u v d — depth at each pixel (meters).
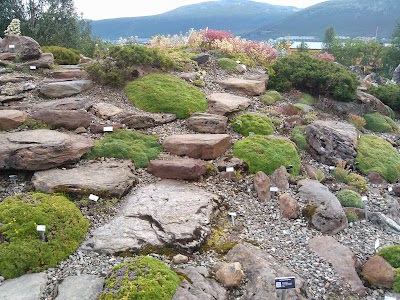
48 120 9.55
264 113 11.88
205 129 10.34
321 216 7.80
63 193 7.61
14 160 7.98
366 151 10.84
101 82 12.07
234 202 8.28
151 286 5.37
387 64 48.00
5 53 13.43
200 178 8.77
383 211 8.70
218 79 14.08
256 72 15.77
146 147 9.52
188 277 5.99
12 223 6.46
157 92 11.56
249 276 6.20
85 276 5.87
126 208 7.49
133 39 19.88
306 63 14.44
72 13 30.72
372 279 6.53
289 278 5.55
